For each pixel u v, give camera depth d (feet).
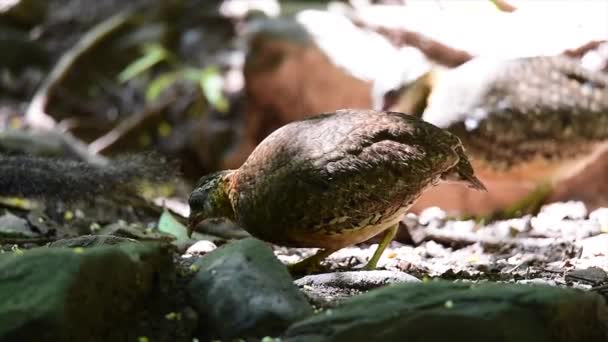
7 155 27.30
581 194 34.22
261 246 16.30
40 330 13.58
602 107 28.50
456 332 13.76
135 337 15.01
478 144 28.17
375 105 31.68
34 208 27.96
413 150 19.04
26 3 51.83
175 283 16.01
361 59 40.57
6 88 49.44
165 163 27.09
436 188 33.09
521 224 28.48
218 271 15.85
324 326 14.15
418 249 25.53
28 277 14.30
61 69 47.47
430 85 30.40
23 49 50.80
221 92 45.85
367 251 24.79
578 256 23.82
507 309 14.05
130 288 15.12
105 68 49.78
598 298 15.44
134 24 50.42
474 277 21.18
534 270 21.93
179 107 46.85
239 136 44.57
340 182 18.56
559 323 14.25
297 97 42.16
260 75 42.27
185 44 49.29
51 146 34.91
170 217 26.27
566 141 28.35
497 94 28.30
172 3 50.47
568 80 28.91
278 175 18.90
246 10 48.26
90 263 14.44
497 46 37.22
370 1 46.70
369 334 13.84
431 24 40.65
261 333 14.92
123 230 24.99
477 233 27.53
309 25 42.65
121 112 48.55
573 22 36.78
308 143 19.04
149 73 49.55
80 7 52.29
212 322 15.31
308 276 19.40
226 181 20.48
